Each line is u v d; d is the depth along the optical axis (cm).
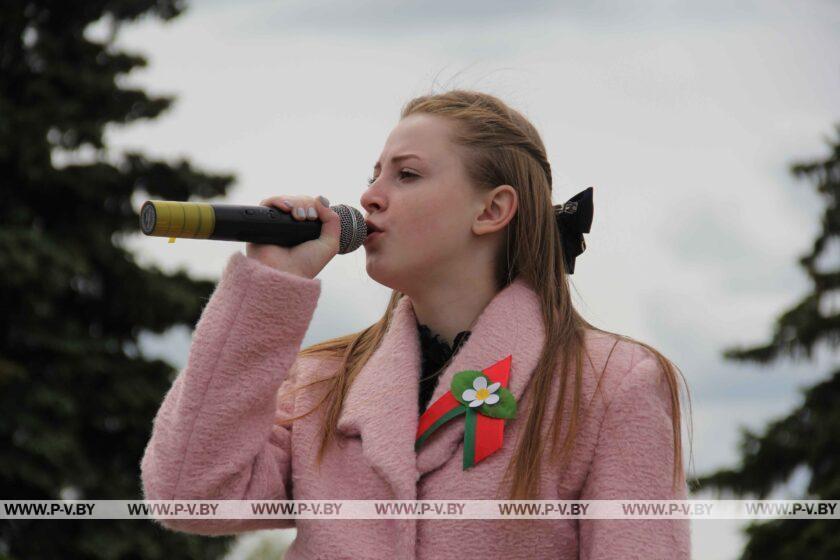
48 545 2117
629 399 396
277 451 428
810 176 2466
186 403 400
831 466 2322
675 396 407
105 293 2384
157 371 2352
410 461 398
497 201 432
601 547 381
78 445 2198
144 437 2284
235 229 405
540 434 396
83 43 2530
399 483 395
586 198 460
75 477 2166
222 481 400
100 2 2548
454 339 431
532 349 411
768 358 2411
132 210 2452
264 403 404
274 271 400
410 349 427
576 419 396
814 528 2152
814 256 2447
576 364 405
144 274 2392
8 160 2316
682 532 390
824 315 2408
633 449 391
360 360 441
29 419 2127
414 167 428
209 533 417
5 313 2234
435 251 425
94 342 2308
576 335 416
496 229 429
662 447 393
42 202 2395
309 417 432
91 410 2245
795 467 2373
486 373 406
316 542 405
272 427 422
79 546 2123
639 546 380
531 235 435
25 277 2186
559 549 388
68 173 2364
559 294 438
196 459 398
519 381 405
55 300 2345
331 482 415
